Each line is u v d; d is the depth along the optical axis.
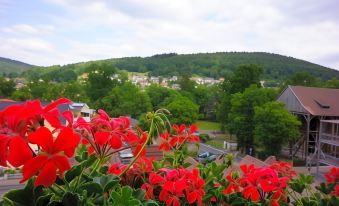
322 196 2.35
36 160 0.88
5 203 1.04
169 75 111.56
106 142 1.25
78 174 1.14
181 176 1.63
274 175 1.72
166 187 1.55
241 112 30.23
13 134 0.91
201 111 55.62
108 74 51.94
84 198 1.06
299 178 2.24
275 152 27.08
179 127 2.14
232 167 2.03
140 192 1.33
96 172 1.30
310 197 2.15
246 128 29.67
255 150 30.12
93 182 1.13
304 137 30.09
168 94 49.00
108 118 1.37
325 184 2.29
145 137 1.46
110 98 42.09
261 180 1.69
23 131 0.93
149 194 1.56
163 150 2.09
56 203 1.03
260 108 26.84
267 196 1.83
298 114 29.64
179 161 2.07
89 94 51.38
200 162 2.29
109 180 1.24
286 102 30.72
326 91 30.58
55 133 1.00
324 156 20.89
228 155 2.04
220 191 1.85
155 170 1.89
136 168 1.67
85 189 1.12
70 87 46.62
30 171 0.88
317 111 28.45
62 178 1.08
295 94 29.77
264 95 29.72
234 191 1.87
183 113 34.41
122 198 1.12
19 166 0.88
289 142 30.25
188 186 1.62
